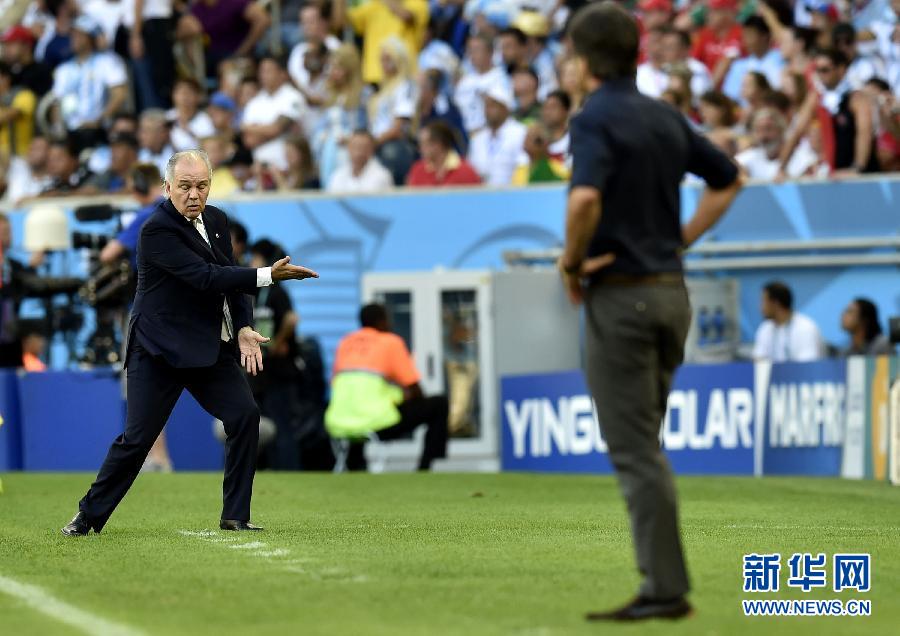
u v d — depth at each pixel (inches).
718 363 1994.3
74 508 1403.8
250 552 992.9
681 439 2007.9
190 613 745.0
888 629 708.0
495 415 2359.7
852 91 2397.9
